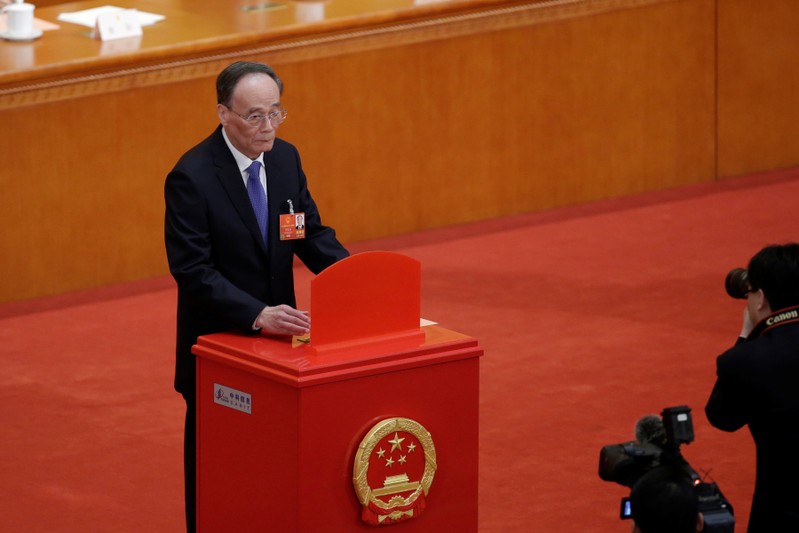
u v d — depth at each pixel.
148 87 22.61
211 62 23.03
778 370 10.70
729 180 27.97
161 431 17.09
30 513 14.95
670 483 9.20
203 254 11.87
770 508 10.87
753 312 11.15
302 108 23.92
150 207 23.02
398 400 10.83
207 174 11.94
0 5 23.84
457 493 11.22
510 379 18.48
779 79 28.14
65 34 23.44
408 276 10.98
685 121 27.44
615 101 26.66
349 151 24.47
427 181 25.25
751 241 24.39
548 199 26.45
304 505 10.59
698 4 26.98
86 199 22.48
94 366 19.28
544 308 21.31
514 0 25.16
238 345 11.05
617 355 19.33
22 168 21.92
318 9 24.44
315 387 10.46
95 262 22.75
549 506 14.97
